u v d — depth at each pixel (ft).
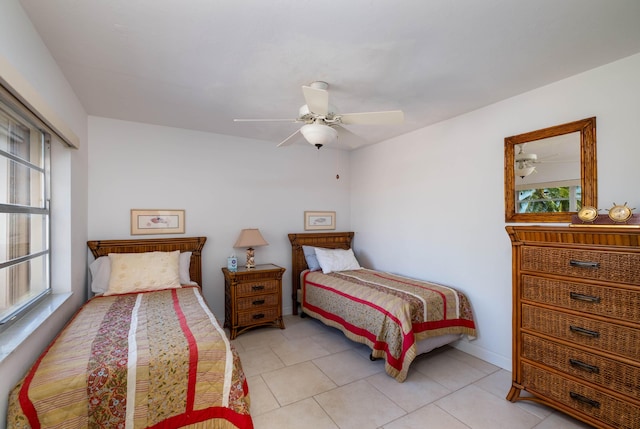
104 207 9.89
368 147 14.06
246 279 10.96
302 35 5.41
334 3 4.56
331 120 6.89
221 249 11.94
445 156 10.30
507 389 7.50
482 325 9.16
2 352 4.16
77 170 8.25
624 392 5.25
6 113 5.20
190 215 11.32
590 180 6.82
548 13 4.85
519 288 6.82
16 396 4.22
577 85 7.06
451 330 8.98
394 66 6.57
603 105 6.66
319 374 8.20
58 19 4.93
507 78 7.23
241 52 5.97
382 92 7.96
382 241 13.21
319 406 6.79
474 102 8.74
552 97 7.50
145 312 7.18
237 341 10.44
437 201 10.61
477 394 7.28
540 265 6.45
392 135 12.19
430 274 10.90
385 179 13.02
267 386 7.59
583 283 5.78
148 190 10.59
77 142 7.75
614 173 6.51
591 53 6.15
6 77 3.89
